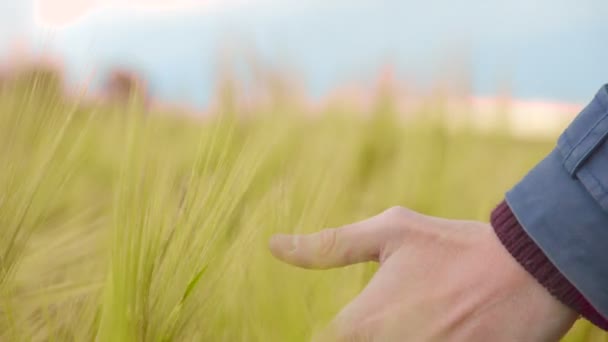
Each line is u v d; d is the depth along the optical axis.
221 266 0.66
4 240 0.69
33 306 0.69
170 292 0.64
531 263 0.70
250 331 0.65
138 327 0.63
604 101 0.69
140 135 0.64
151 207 0.64
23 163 0.70
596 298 0.69
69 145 0.72
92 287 0.69
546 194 0.70
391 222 0.72
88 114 0.73
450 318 0.70
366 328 0.69
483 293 0.70
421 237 0.72
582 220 0.69
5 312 0.67
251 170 0.66
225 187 0.65
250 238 0.66
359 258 0.71
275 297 0.64
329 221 0.71
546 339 0.71
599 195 0.68
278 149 0.71
